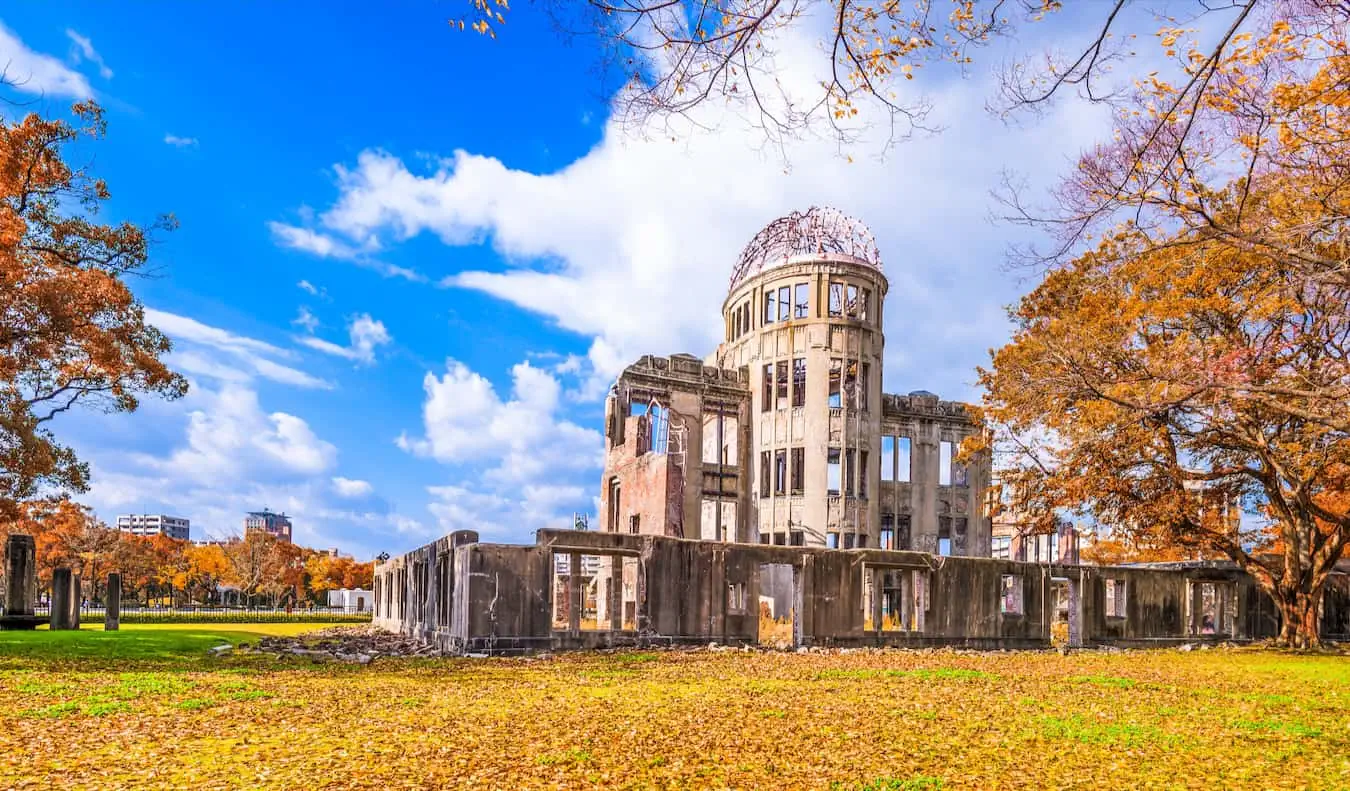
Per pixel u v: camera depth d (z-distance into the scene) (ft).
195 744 35.55
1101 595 109.40
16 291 89.51
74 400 107.04
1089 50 26.96
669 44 25.45
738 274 174.40
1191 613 119.65
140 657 72.08
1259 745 38.50
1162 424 86.53
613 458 145.89
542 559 84.28
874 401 158.61
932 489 171.63
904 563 99.04
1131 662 85.40
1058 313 91.81
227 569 265.13
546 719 42.11
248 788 28.86
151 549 259.80
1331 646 109.40
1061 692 56.44
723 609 91.56
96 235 100.22
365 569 302.25
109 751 33.99
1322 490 105.91
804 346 157.28
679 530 120.78
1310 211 40.73
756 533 157.79
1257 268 67.26
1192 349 56.18
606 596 131.44
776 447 157.38
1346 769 33.78
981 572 102.83
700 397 159.53
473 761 32.76
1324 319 47.14
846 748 36.06
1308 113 37.14
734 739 37.58
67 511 153.17
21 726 38.60
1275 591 106.83
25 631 97.04
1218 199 42.73
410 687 54.85
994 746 37.24
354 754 33.88
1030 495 103.40
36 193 97.76
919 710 46.85
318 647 94.07
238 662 71.67
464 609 82.02
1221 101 35.73
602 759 33.37
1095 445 90.33
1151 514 100.17
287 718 41.88
